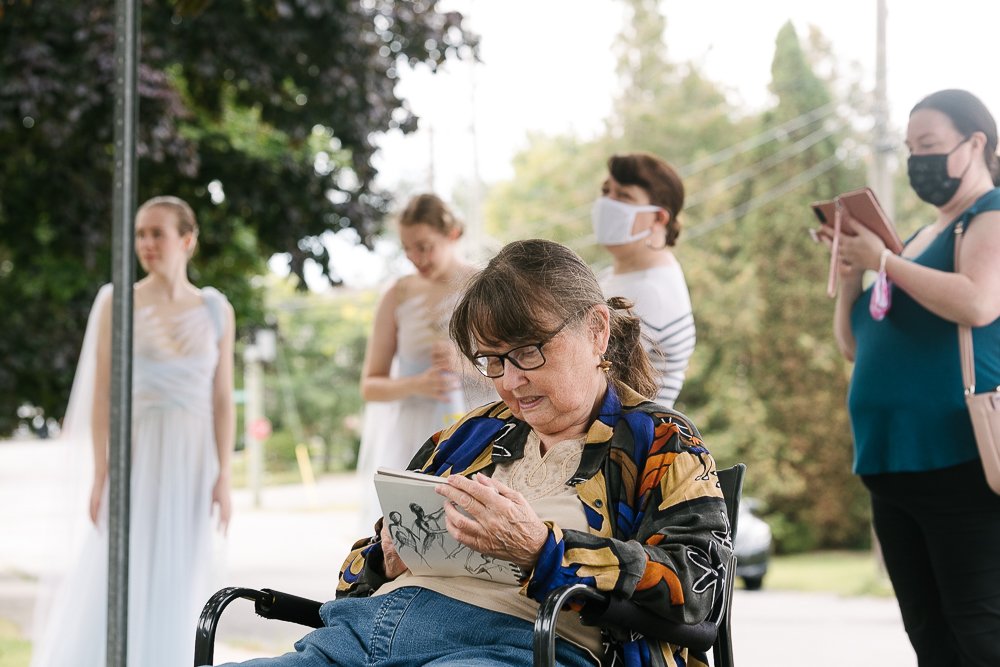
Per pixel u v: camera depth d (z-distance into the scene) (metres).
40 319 10.21
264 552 19.11
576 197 34.88
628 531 2.33
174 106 8.41
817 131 29.42
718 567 2.24
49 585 4.82
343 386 46.75
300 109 9.24
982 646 3.24
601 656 2.28
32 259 9.86
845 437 27.80
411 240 4.66
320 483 42.97
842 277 3.57
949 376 3.29
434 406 4.68
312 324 46.91
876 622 12.35
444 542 2.30
